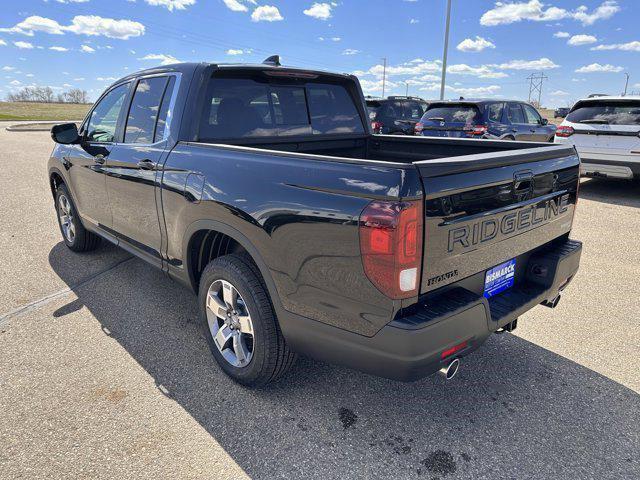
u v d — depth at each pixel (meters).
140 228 3.43
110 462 2.20
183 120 3.04
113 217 3.80
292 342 2.38
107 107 3.95
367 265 1.94
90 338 3.32
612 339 3.36
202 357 3.10
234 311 2.71
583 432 2.43
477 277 2.35
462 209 2.05
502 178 2.24
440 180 1.93
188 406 2.61
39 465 2.18
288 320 2.34
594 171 8.30
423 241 1.91
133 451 2.27
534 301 2.57
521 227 2.47
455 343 2.06
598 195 8.45
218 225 2.61
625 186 9.38
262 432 2.42
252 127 3.34
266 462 2.22
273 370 2.59
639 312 3.78
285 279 2.29
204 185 2.68
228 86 3.19
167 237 3.13
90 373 2.90
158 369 2.96
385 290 1.92
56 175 4.81
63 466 2.17
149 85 3.40
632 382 2.86
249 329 2.62
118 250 5.16
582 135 8.36
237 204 2.46
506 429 2.45
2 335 3.35
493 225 2.26
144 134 3.38
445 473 2.16
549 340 3.35
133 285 4.23
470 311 2.09
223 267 2.64
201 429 2.43
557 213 2.79
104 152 3.73
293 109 3.60
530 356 3.14
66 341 3.27
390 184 1.86
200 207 2.71
